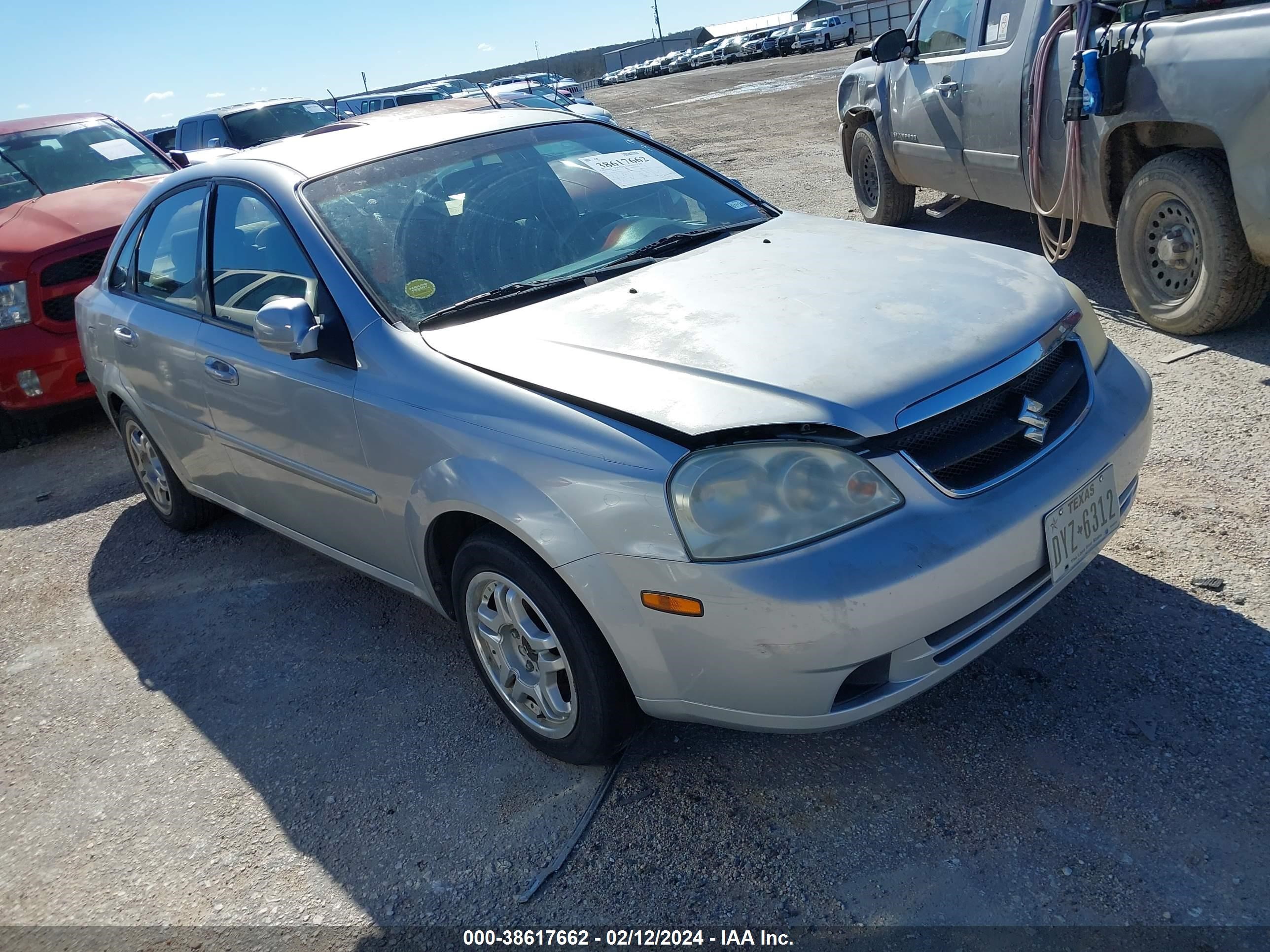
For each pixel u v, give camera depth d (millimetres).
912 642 2137
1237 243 4242
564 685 2635
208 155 11055
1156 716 2506
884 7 50406
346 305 2947
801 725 2199
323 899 2451
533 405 2436
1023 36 5363
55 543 4918
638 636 2262
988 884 2139
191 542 4609
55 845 2818
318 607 3836
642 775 2643
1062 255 5496
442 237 3119
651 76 62500
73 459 6141
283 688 3357
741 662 2148
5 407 6184
